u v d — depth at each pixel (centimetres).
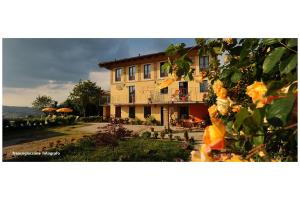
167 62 198
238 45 181
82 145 1071
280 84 92
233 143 97
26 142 1443
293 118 85
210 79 199
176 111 2364
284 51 107
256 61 149
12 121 1967
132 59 2638
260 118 89
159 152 848
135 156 835
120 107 2842
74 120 2902
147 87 2577
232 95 160
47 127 2333
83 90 3709
